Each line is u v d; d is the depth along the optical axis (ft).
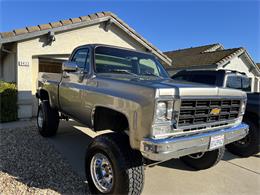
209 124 9.86
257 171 14.79
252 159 17.22
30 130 21.52
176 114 8.57
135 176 9.34
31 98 27.35
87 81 12.34
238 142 17.61
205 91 9.52
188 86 9.25
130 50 14.73
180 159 15.96
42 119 18.95
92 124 11.61
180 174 13.66
